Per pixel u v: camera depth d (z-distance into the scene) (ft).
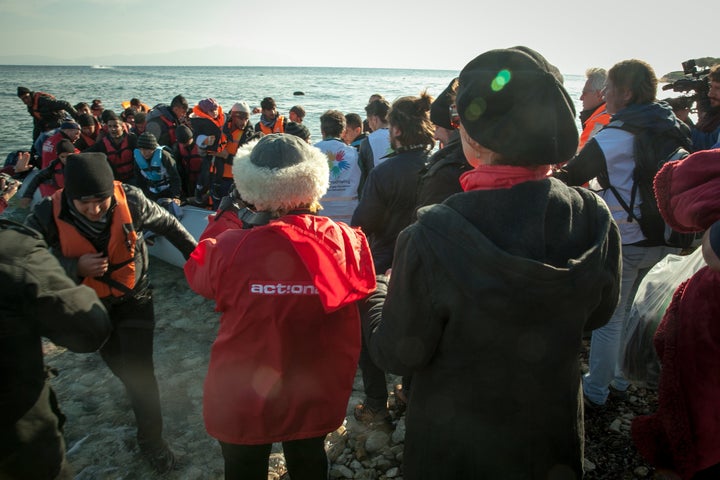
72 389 11.85
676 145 8.57
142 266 9.09
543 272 4.06
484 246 4.11
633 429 6.35
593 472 8.41
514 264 4.05
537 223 4.32
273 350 5.99
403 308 4.55
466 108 4.50
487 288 4.13
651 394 10.25
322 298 5.57
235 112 21.76
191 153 24.56
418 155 9.70
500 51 4.46
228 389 6.07
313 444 6.64
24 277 5.40
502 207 4.36
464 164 7.88
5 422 5.41
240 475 6.45
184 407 11.23
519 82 4.26
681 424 5.55
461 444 4.65
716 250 4.62
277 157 5.94
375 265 10.11
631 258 9.09
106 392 11.76
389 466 9.04
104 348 9.37
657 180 5.61
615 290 4.90
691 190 5.12
